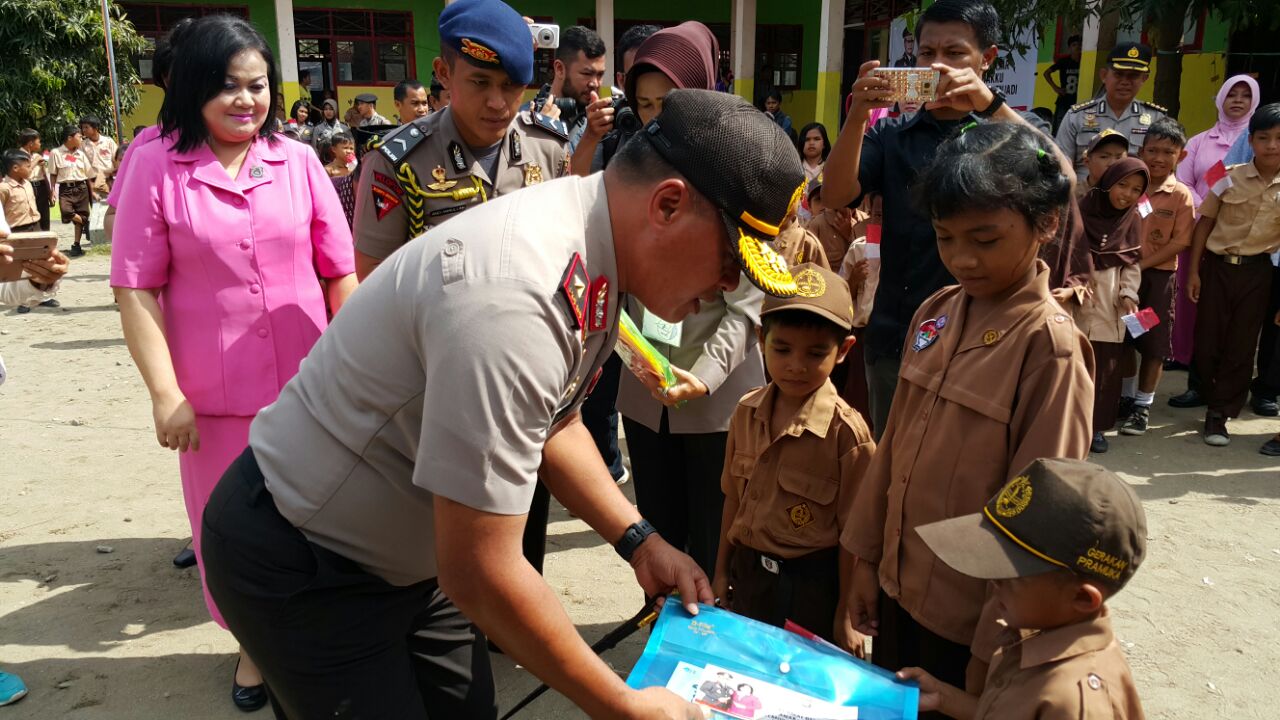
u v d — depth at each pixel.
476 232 1.47
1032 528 1.60
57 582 3.72
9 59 15.62
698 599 1.88
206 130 2.68
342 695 1.74
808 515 2.58
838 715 1.55
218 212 2.70
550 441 1.97
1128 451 5.15
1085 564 1.57
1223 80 10.34
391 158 2.74
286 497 1.64
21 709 2.93
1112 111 5.92
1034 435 1.90
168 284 2.76
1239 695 2.93
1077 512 1.57
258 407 2.81
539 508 3.03
